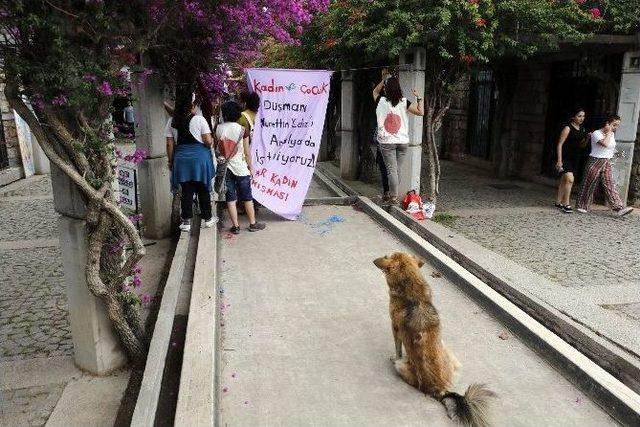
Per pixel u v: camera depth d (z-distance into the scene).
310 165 8.11
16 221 9.55
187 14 4.48
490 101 15.02
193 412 3.16
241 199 7.44
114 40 3.78
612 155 9.66
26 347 4.83
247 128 7.48
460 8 7.66
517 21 8.13
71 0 3.43
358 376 3.88
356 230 7.65
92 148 3.74
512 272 6.54
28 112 3.57
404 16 7.70
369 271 6.01
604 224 9.10
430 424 3.35
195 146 6.88
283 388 3.72
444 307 5.09
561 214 9.84
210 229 7.07
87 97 3.54
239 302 5.15
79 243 4.01
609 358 4.57
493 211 10.00
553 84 12.41
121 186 6.12
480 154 15.82
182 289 5.71
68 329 5.20
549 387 3.78
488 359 4.14
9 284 6.38
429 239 8.24
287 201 8.13
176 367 4.34
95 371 4.30
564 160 9.91
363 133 12.27
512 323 4.59
